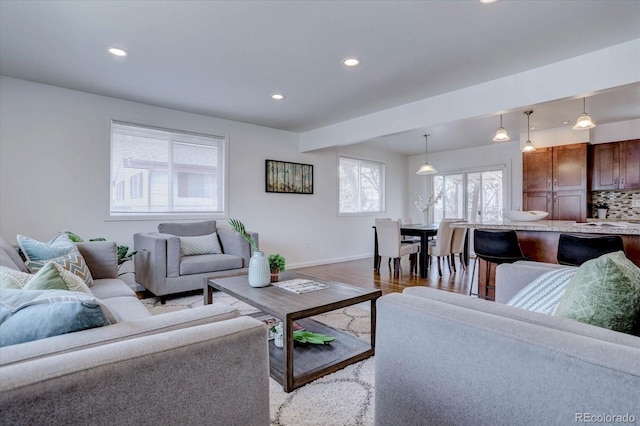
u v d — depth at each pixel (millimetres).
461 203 7336
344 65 3105
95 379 706
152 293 3662
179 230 4082
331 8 2236
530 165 5910
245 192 5102
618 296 990
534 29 2504
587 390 724
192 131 4594
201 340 872
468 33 2557
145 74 3295
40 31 2494
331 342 2352
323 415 1639
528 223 3637
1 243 2146
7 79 3373
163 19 2350
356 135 4840
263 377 991
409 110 4184
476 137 6156
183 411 829
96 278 2715
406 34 2570
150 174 4309
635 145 5102
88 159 3826
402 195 7996
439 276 5027
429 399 1026
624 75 2703
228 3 2176
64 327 897
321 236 6141
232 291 2357
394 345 1131
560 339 804
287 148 5637
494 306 1098
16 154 3428
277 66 3123
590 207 5637
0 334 883
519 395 829
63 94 3676
